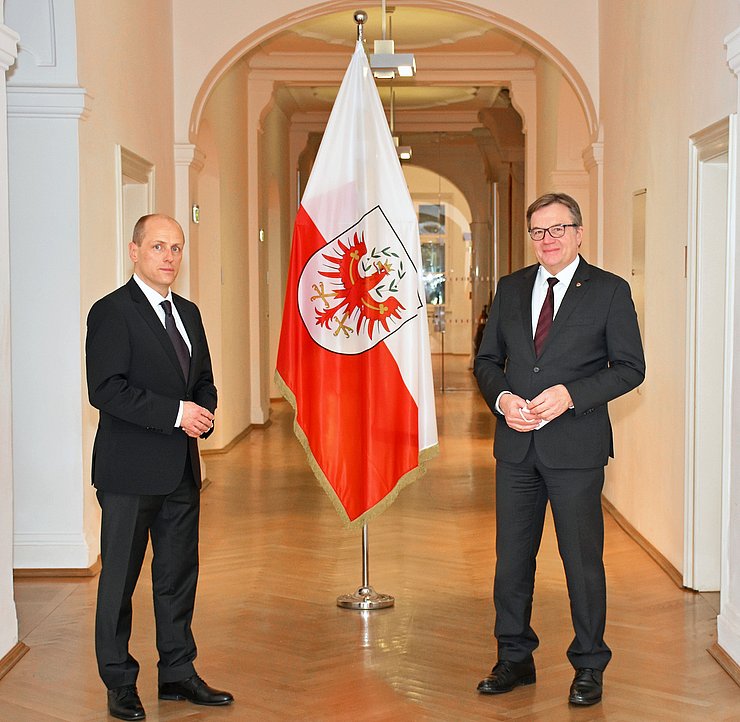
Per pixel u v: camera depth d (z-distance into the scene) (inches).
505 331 167.0
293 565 254.8
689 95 227.8
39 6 236.4
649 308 267.6
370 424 208.5
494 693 167.6
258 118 514.3
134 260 158.6
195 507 164.7
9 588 188.9
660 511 254.4
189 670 166.2
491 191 725.3
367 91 209.6
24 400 243.8
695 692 168.4
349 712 161.0
